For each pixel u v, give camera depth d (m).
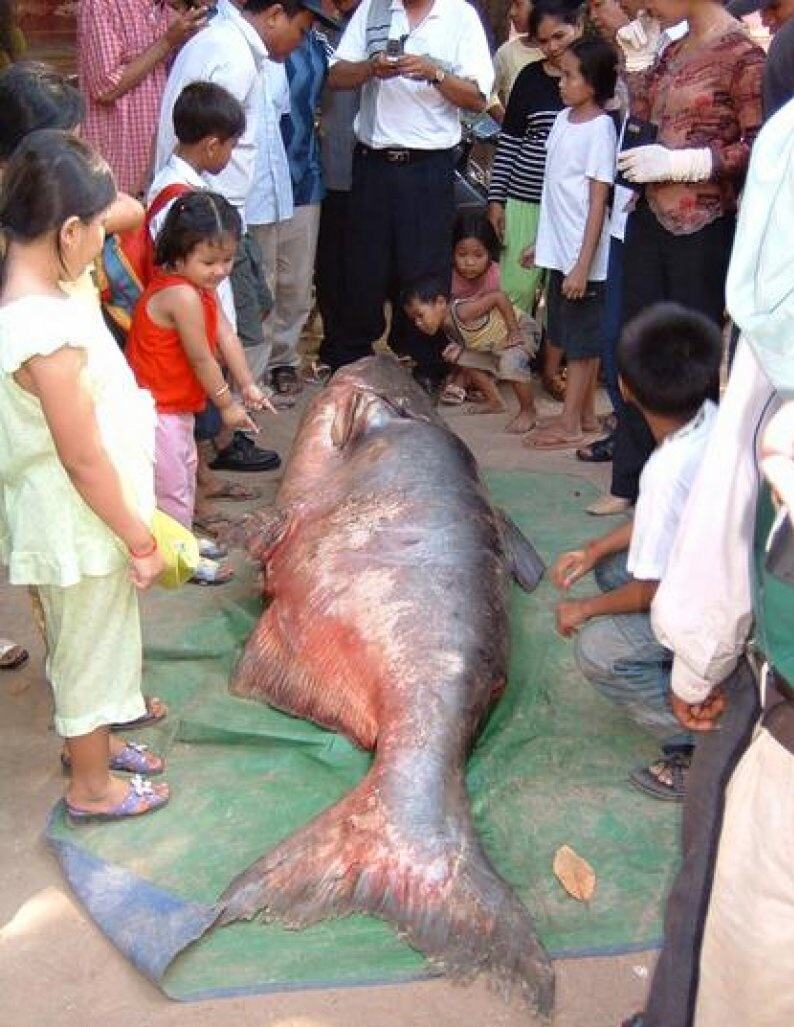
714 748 2.20
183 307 4.36
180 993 2.88
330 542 4.12
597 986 2.92
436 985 2.90
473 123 7.45
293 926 3.04
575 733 3.84
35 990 2.90
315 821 3.18
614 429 5.81
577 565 3.57
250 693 3.94
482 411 6.64
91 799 3.41
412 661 3.61
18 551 3.12
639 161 4.59
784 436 1.89
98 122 6.18
